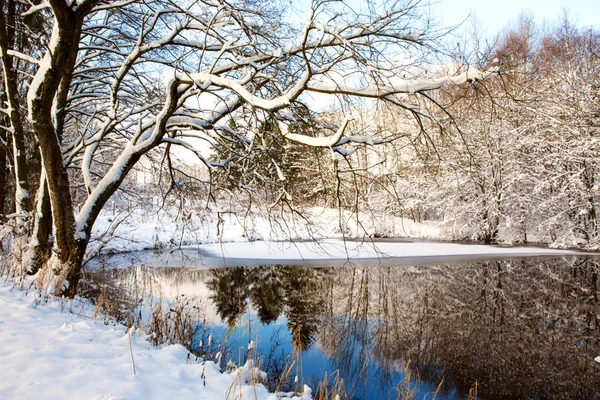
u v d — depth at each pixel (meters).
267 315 7.75
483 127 16.97
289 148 6.21
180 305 7.30
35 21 6.64
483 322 7.48
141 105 7.11
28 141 8.15
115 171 5.67
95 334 3.45
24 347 2.75
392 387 4.73
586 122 17.20
